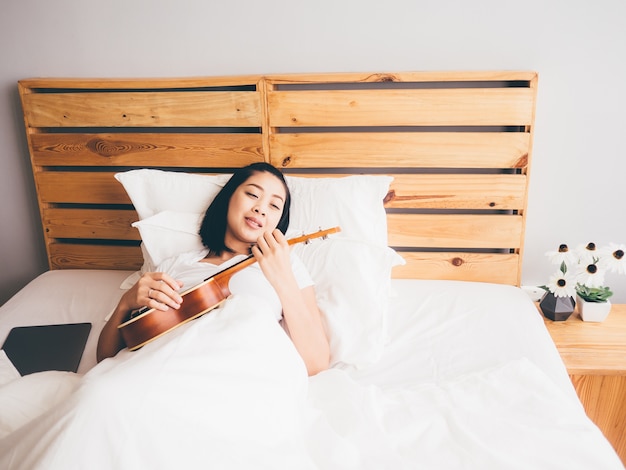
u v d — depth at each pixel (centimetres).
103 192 201
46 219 207
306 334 139
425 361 147
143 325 127
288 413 112
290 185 175
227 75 193
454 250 200
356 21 183
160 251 164
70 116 193
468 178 183
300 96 181
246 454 102
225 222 157
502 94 174
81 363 150
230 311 122
